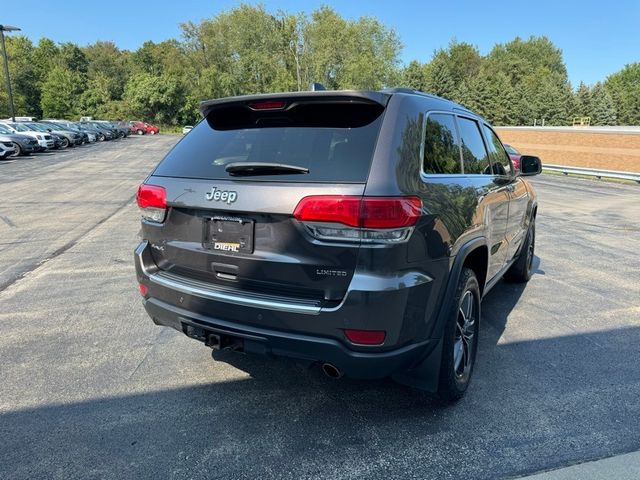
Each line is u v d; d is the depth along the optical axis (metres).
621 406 2.96
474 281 3.07
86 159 24.58
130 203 11.30
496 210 3.60
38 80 72.38
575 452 2.52
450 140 3.12
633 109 82.56
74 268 5.91
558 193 14.90
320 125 2.65
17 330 4.05
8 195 12.40
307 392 3.13
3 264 6.08
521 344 3.87
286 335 2.43
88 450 2.53
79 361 3.51
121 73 87.38
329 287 2.34
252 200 2.45
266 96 2.74
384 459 2.46
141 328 4.12
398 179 2.35
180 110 70.69
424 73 81.25
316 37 48.06
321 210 2.28
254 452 2.52
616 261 6.52
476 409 2.93
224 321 2.61
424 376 2.75
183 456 2.48
